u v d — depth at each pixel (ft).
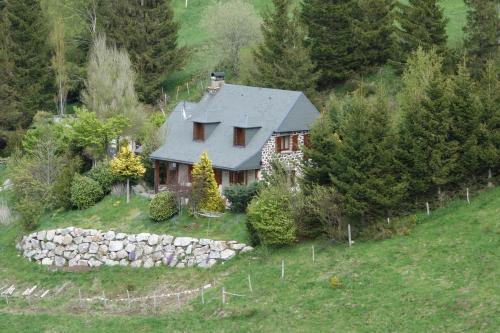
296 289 181.06
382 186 192.75
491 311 153.17
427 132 196.95
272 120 234.38
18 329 182.91
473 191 197.98
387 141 198.39
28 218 240.12
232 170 224.74
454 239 180.86
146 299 199.00
